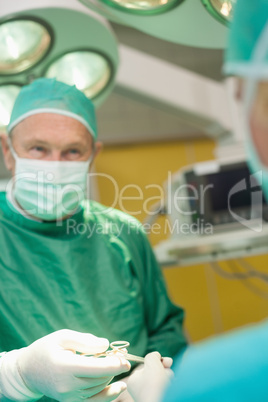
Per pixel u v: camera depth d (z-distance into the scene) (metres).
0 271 1.08
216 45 1.10
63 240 1.14
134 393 0.86
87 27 1.28
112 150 3.50
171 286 3.42
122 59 1.75
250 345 0.36
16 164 1.16
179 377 0.37
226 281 3.46
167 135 3.55
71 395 0.84
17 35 1.26
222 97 1.84
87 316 1.09
